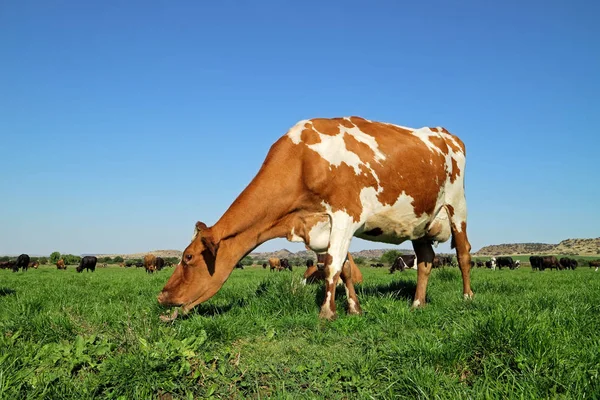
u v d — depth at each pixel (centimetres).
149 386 411
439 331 536
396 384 411
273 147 748
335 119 805
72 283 1516
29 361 445
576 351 450
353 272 1299
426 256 880
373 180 754
